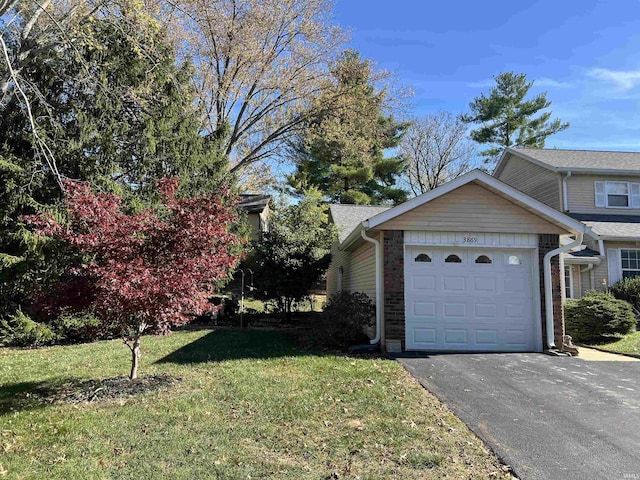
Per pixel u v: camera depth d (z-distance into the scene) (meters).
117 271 5.86
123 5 12.14
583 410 5.54
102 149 11.98
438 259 10.09
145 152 12.66
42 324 10.88
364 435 4.65
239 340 11.38
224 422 5.02
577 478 3.74
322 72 20.64
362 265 12.63
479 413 5.39
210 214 6.61
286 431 4.76
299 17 19.53
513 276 10.12
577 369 7.83
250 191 24.38
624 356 9.23
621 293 14.77
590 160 18.58
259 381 6.82
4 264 10.31
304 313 18.06
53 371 8.02
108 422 5.04
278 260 15.51
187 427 4.87
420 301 9.95
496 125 33.47
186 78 15.28
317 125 21.77
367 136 22.64
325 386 6.52
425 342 9.83
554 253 10.01
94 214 6.19
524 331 9.95
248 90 20.39
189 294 6.26
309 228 16.50
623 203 17.61
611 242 15.70
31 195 11.10
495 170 22.30
